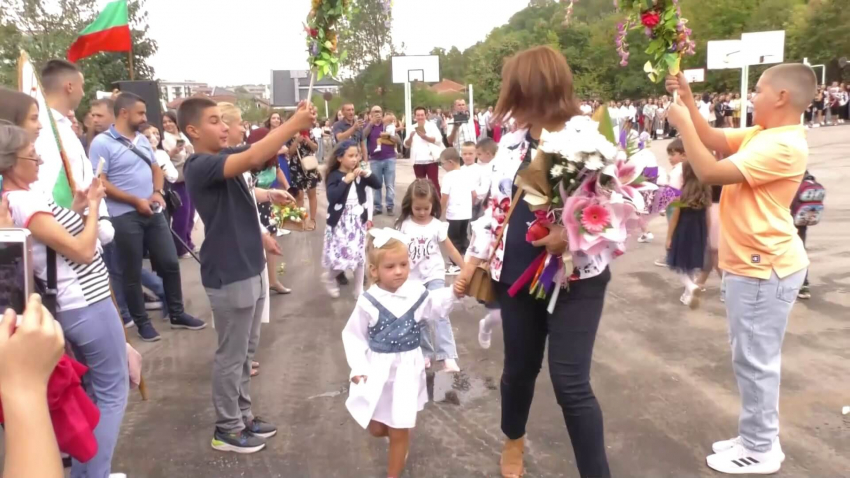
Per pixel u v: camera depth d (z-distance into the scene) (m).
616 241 2.40
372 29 36.00
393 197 11.98
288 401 4.19
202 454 3.53
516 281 2.66
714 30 44.94
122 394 2.82
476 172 7.53
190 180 3.28
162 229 5.55
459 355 4.95
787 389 4.11
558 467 3.31
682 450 3.44
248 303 3.35
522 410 3.05
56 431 1.70
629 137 2.57
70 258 2.52
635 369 4.52
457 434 3.70
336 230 6.29
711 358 4.68
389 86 42.28
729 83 42.09
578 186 2.43
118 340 2.76
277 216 5.98
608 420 3.79
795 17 42.38
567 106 2.66
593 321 2.62
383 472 3.33
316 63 3.02
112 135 5.23
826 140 20.81
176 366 4.86
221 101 4.24
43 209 2.42
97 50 7.65
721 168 2.89
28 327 1.17
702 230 5.79
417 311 3.15
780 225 2.97
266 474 3.32
